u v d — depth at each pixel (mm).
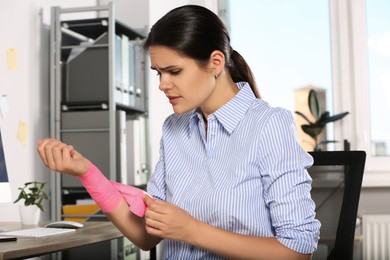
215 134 1349
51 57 3006
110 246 2943
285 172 1244
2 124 2742
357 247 3543
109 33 2957
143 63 3416
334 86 3869
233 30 4012
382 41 3844
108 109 2975
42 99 3053
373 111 3844
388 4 3842
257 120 1310
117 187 1412
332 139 3871
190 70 1261
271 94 3947
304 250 1216
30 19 2977
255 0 3994
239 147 1303
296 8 3934
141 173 3258
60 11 3021
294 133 1307
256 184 1280
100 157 2959
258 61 3971
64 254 2971
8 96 2797
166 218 1179
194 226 1191
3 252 1450
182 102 1281
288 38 3941
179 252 1339
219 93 1357
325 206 1755
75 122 2988
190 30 1252
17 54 2873
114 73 2957
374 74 3848
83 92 3006
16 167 2814
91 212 2934
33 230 1957
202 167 1348
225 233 1204
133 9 3637
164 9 3842
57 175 2939
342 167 1767
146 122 3387
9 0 2836
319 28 3910
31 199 2336
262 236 1272
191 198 1312
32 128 2953
